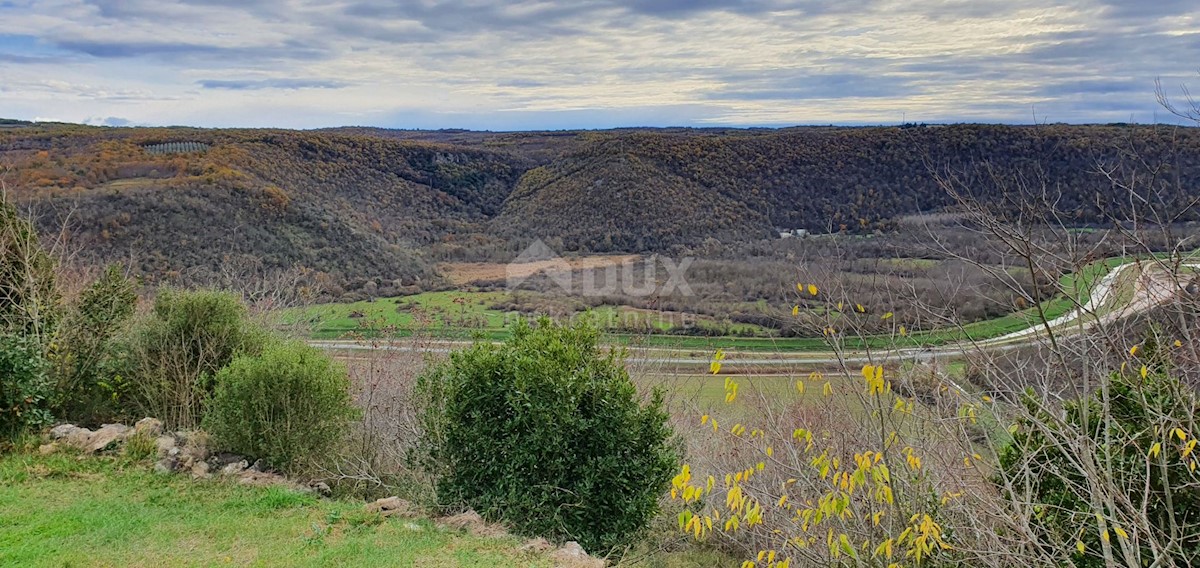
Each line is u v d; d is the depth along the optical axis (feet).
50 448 22.76
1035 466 12.26
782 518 16.75
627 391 19.43
